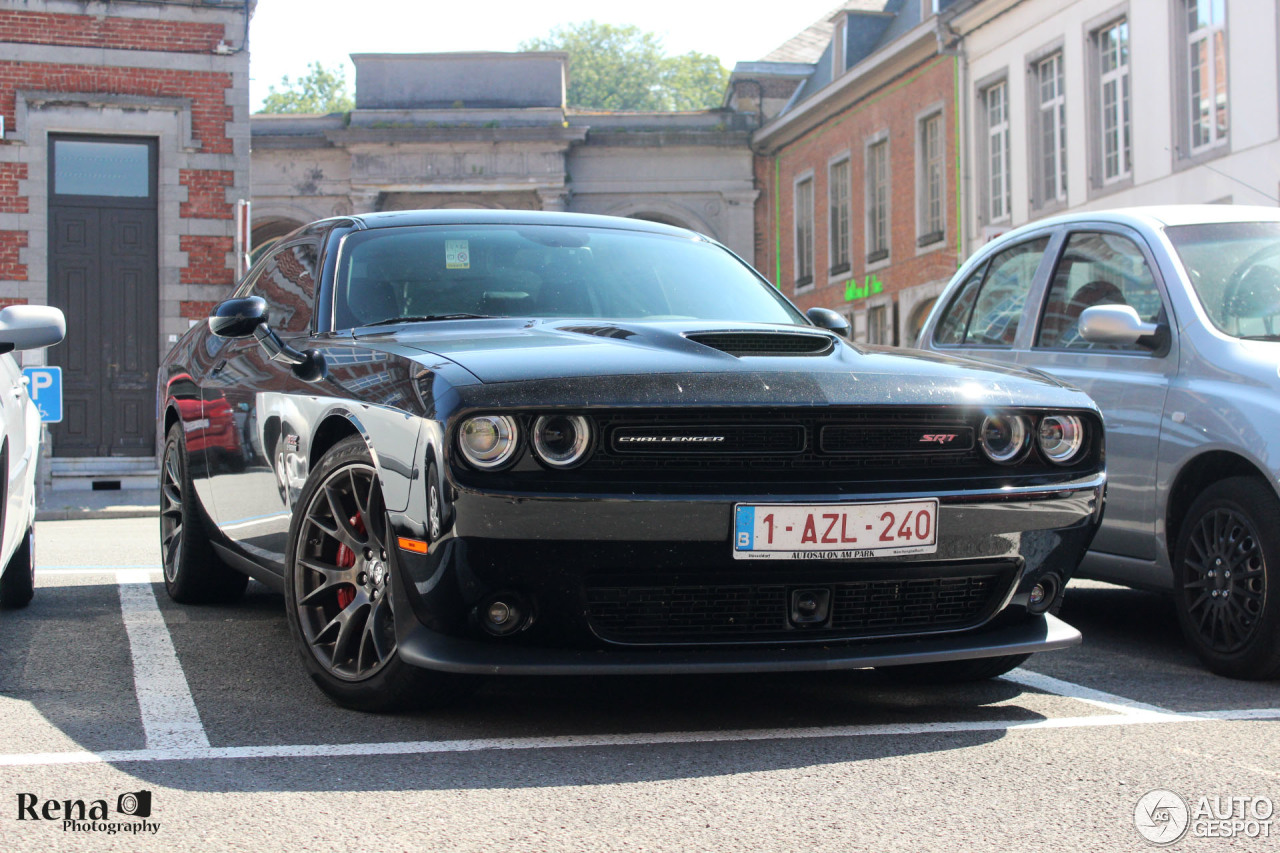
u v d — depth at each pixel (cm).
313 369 373
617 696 365
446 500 295
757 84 3266
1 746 304
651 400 299
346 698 341
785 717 342
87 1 1653
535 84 3125
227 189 1702
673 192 3194
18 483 459
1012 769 291
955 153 2375
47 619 503
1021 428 334
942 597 335
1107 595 609
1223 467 437
